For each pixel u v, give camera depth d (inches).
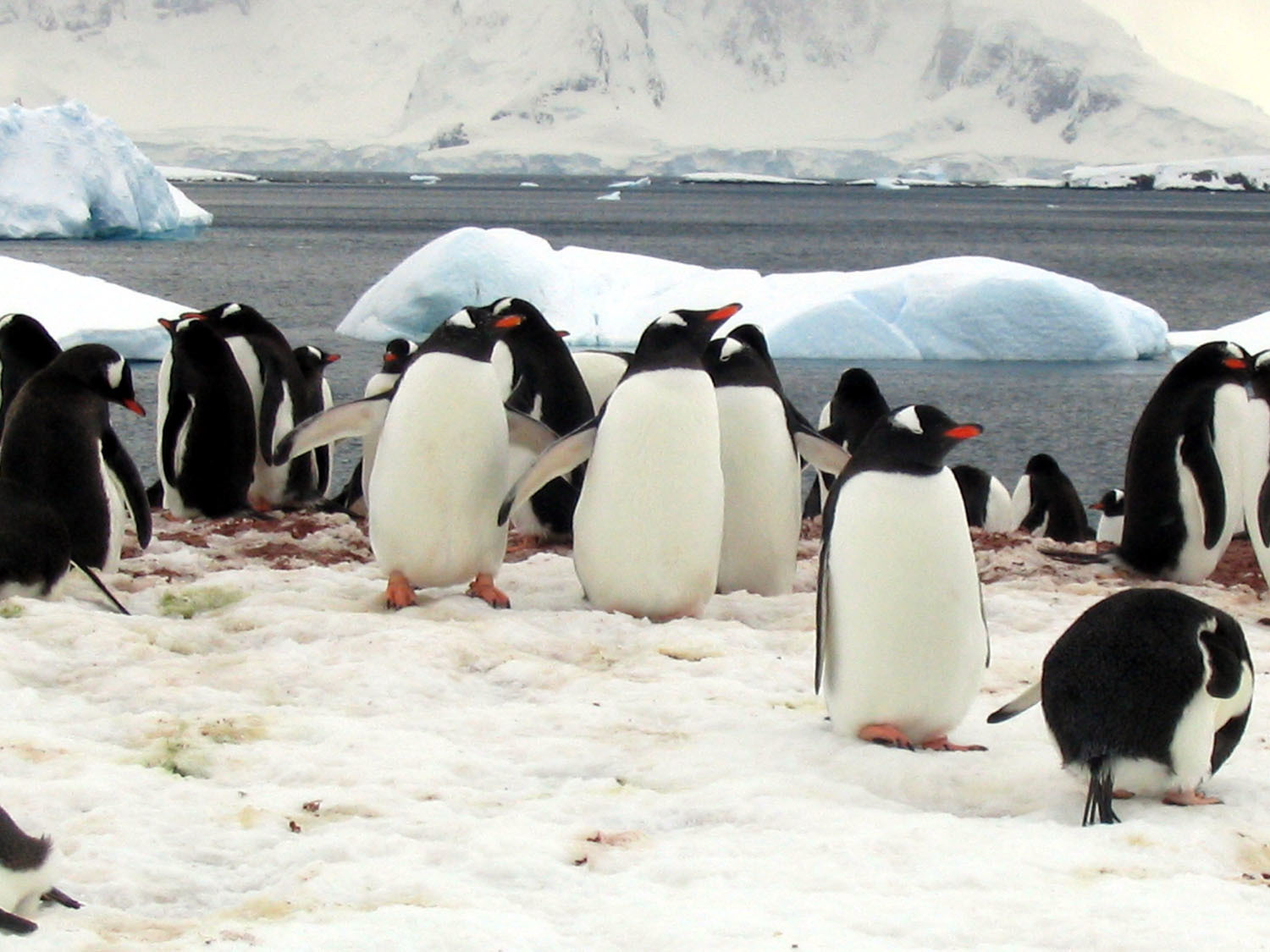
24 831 378.0
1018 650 641.6
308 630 623.5
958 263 3302.2
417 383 657.0
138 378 2348.7
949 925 326.0
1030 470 1264.8
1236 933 318.0
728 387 718.5
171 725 486.0
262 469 973.2
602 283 3518.7
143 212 5551.2
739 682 568.1
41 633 591.8
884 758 474.9
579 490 875.4
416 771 447.5
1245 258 7066.9
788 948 307.0
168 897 356.8
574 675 567.8
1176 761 421.1
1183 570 856.9
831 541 494.9
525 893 354.0
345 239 7396.7
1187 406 838.5
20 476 693.3
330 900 348.2
